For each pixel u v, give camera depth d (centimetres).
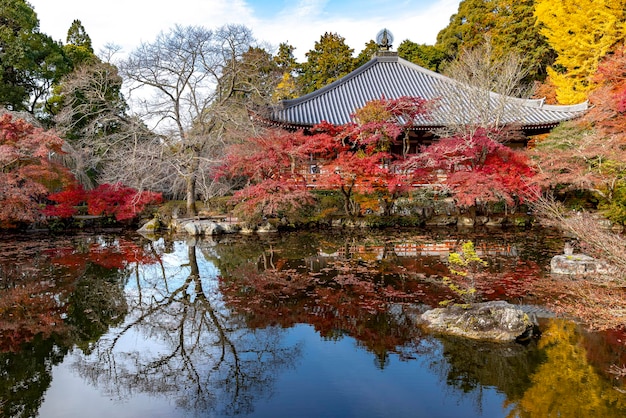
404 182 1833
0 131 1552
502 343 643
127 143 2042
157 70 1911
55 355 641
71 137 2608
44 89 2733
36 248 1494
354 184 1914
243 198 1956
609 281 858
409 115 2052
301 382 545
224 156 1939
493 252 1330
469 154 1791
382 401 494
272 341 680
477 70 2338
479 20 3459
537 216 1655
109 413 480
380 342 662
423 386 527
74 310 848
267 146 1752
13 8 2441
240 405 491
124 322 782
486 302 754
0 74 2362
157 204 2227
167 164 2044
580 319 735
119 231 1923
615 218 1512
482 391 512
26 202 1631
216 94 2084
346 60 4034
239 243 1587
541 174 1617
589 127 1811
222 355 634
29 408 493
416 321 745
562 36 2505
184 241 1647
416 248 1443
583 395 498
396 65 2909
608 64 1588
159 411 484
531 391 513
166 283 1048
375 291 934
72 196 1859
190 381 555
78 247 1523
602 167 1595
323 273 1105
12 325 767
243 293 943
